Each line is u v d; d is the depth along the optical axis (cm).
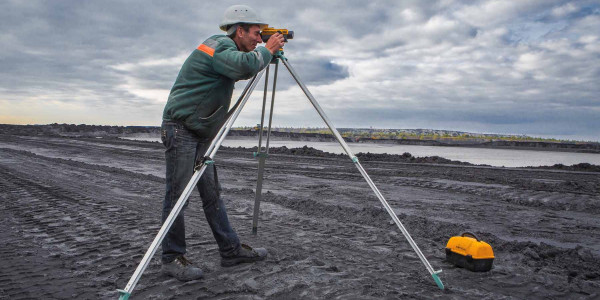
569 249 356
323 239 398
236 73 258
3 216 504
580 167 1148
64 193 677
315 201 593
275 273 296
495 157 2177
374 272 301
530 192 704
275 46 280
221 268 308
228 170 1067
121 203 597
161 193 692
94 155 1496
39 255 350
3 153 1427
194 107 273
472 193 708
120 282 285
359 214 514
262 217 510
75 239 401
